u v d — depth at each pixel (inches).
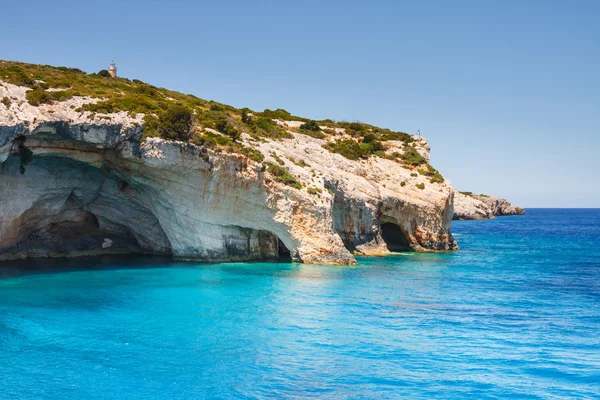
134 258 1894.7
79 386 717.9
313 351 877.2
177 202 1727.4
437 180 2608.3
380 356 860.0
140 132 1581.0
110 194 1780.3
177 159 1621.6
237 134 1950.1
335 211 2180.1
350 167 2456.9
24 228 1692.9
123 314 1069.8
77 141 1517.0
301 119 3358.8
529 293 1419.8
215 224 1795.0
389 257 2209.6
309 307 1174.3
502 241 3358.8
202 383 739.4
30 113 1409.9
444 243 2576.3
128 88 2237.9
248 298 1245.1
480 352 886.4
